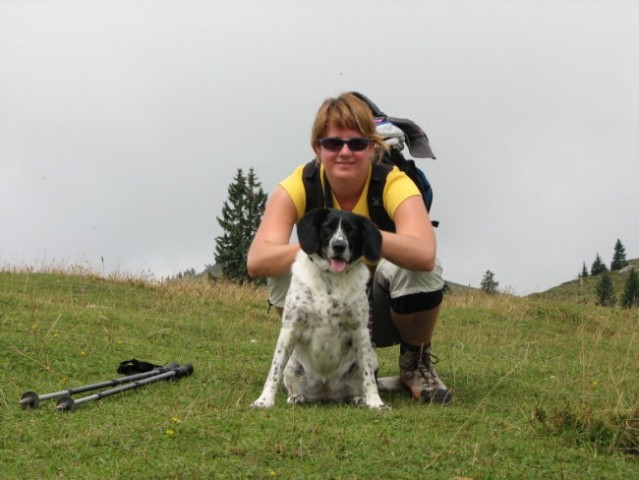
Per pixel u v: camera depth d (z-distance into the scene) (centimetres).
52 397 350
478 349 509
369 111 364
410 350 385
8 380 381
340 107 358
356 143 359
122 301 628
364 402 362
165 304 639
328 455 302
